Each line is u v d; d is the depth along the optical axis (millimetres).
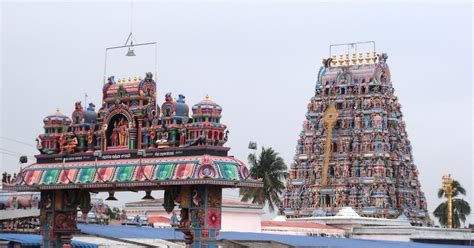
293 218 151125
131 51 67188
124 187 64812
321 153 158250
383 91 157875
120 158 65375
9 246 73062
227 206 119625
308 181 158500
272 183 177625
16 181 69188
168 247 77062
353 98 157500
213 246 62312
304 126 161375
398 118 160750
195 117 62281
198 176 60125
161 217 125062
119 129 66312
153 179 62000
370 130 155125
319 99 160250
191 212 62438
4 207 98375
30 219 103562
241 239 85875
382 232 135750
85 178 65688
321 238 97625
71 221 69438
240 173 61625
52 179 67375
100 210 114062
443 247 98938
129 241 78062
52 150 69188
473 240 141250
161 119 64312
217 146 62000
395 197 155625
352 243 93688
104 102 67875
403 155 159625
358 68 159250
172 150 62875
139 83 65750
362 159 155000
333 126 157875
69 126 69188
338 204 154500
